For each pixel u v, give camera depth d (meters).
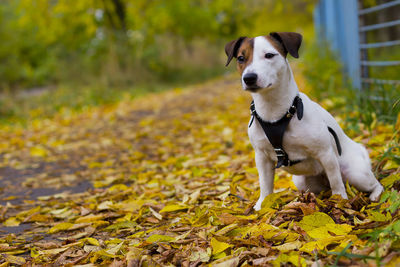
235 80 15.92
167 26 21.17
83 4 17.62
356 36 6.48
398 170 3.16
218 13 23.52
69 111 10.62
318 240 2.19
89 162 5.58
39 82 19.28
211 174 4.21
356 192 2.93
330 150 2.72
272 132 2.69
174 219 3.06
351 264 1.99
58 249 2.63
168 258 2.33
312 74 7.62
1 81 15.89
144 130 7.34
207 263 2.25
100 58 17.30
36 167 5.52
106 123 8.57
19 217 3.48
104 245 2.66
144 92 14.91
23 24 18.12
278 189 3.41
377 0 8.80
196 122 7.57
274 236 2.37
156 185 4.00
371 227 2.29
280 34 2.59
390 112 4.51
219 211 2.86
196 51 23.95
